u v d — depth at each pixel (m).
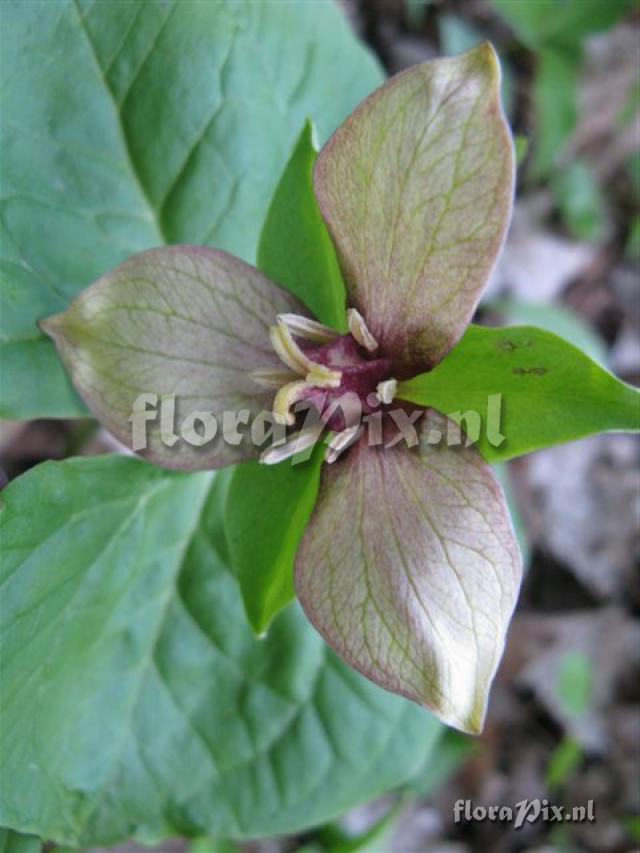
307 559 0.10
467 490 0.09
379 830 0.20
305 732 0.15
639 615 0.26
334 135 0.09
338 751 0.15
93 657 0.14
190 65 0.13
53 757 0.14
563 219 0.26
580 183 0.26
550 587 0.25
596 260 0.26
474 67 0.08
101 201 0.13
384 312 0.09
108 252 0.13
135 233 0.13
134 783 0.15
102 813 0.14
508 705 0.25
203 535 0.14
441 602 0.09
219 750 0.15
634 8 0.26
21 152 0.12
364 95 0.15
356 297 0.10
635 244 0.26
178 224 0.14
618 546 0.26
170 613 0.14
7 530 0.12
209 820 0.15
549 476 0.25
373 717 0.15
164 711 0.15
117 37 0.13
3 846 0.13
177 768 0.15
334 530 0.10
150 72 0.13
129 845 0.19
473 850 0.23
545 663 0.25
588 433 0.09
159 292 0.10
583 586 0.25
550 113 0.24
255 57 0.14
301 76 0.14
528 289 0.25
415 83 0.08
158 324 0.10
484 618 0.09
